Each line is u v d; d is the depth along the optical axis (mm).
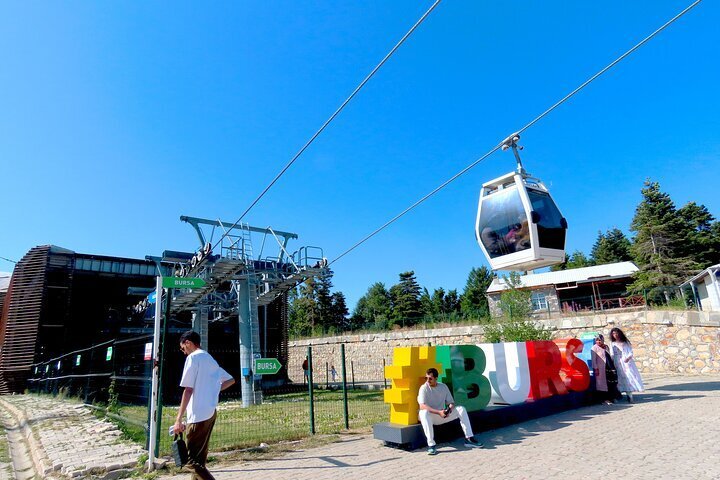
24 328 27891
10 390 26875
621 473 5488
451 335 28172
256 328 20016
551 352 10703
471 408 8594
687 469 5480
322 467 6750
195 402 4930
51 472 7230
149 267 32094
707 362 17812
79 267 29766
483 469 6062
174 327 26172
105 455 7965
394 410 8227
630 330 20594
